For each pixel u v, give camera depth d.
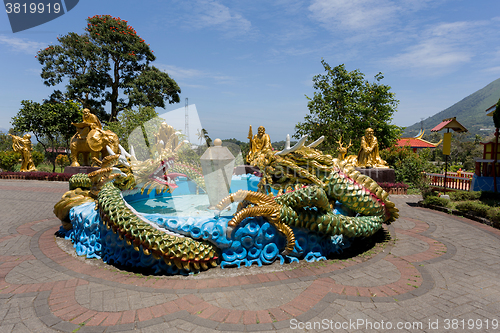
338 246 5.58
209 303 3.69
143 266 4.70
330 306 3.64
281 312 3.50
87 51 27.02
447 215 9.27
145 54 30.19
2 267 4.92
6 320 3.35
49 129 24.05
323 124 23.25
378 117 23.08
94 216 5.45
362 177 6.06
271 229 4.93
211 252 4.64
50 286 4.19
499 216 7.56
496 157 12.16
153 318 3.36
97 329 3.16
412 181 15.98
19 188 15.01
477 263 5.16
